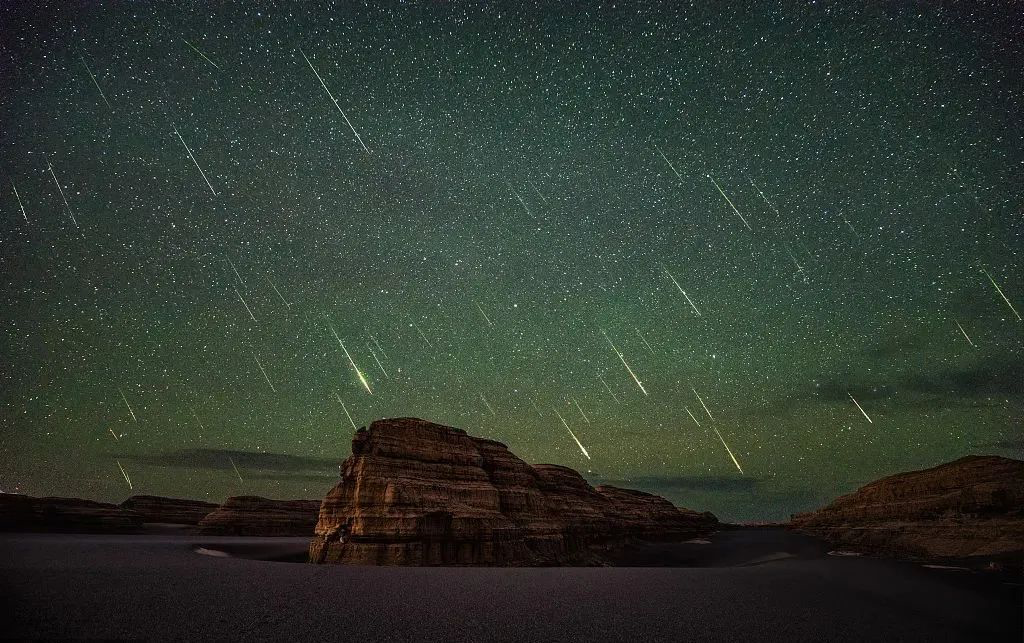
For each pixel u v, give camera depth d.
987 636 24.94
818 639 22.66
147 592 29.23
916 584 40.97
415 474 52.97
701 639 21.92
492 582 36.97
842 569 52.03
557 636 21.78
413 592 31.52
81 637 19.70
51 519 113.00
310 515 127.06
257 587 32.16
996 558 57.84
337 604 27.22
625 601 30.42
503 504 58.75
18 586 29.88
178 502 157.00
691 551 82.50
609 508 83.38
